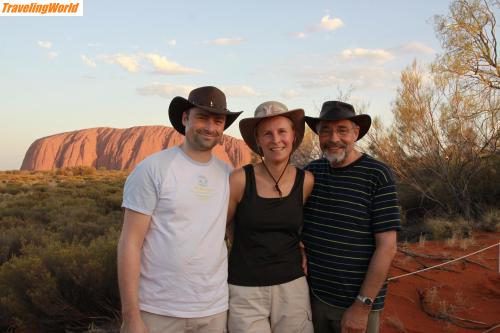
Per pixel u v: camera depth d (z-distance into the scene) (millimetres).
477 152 9758
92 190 22047
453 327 4391
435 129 10094
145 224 2562
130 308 2475
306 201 3062
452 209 9773
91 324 4836
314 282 3002
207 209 2629
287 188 2877
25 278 4930
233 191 2828
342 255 2850
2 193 27094
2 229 9773
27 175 59531
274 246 2824
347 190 2854
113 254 5070
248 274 2818
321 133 2957
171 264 2535
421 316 4652
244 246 2857
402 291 5211
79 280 4820
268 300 2830
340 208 2863
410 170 10648
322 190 2961
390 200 2758
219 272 2691
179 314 2535
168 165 2600
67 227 9070
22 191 27406
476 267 5895
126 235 2553
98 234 8953
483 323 4438
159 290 2549
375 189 2805
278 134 2797
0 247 7562
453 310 4680
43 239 7598
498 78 12938
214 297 2639
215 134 2682
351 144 2893
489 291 5156
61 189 26547
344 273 2848
